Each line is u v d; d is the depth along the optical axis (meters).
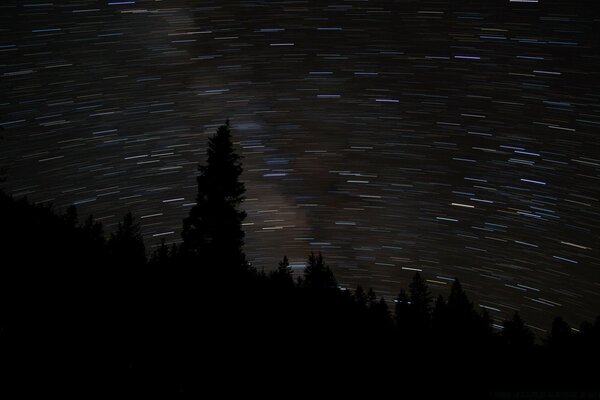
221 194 22.53
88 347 10.54
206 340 13.56
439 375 18.02
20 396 7.82
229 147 23.05
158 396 9.41
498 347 29.06
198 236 22.09
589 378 20.02
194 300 17.03
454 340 28.09
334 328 20.22
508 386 18.22
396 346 21.64
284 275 30.38
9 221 18.81
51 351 9.71
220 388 10.73
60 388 8.45
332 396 12.55
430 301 35.47
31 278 13.77
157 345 12.04
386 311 31.59
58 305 12.43
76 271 15.88
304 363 14.48
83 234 23.59
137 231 28.34
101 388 8.98
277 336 16.28
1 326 10.06
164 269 20.02
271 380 12.27
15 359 8.91
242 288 20.70
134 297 15.27
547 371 21.72
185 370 11.09
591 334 29.42
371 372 15.90
